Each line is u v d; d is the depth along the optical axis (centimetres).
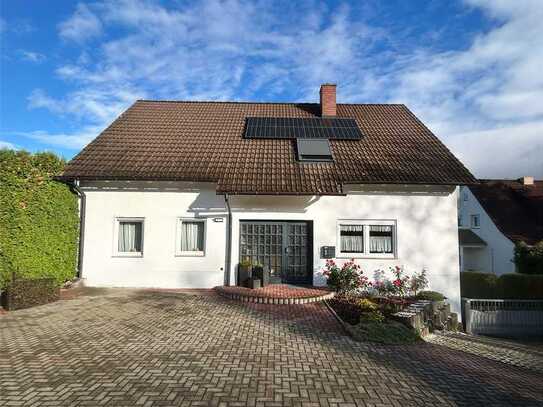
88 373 602
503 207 2791
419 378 621
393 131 1698
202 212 1370
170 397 525
